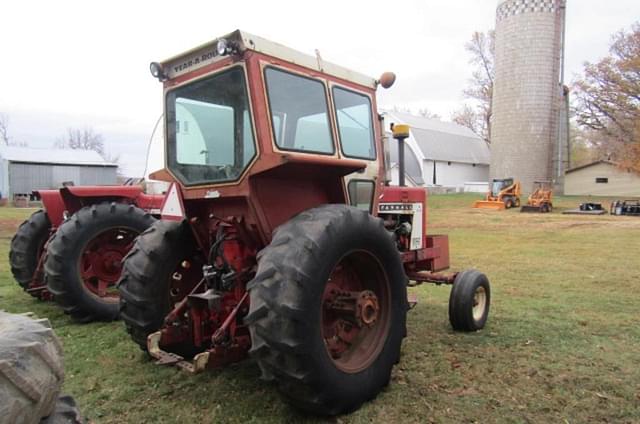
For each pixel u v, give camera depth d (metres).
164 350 3.02
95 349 3.76
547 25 26.67
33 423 1.46
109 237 4.88
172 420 2.61
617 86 28.84
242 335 2.82
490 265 7.69
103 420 2.62
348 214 2.69
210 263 3.03
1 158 29.86
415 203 4.58
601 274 6.84
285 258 2.42
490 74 42.09
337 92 3.24
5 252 8.91
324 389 2.44
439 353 3.59
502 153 28.47
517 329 4.18
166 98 3.22
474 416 2.64
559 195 28.84
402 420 2.60
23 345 1.46
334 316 2.85
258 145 2.65
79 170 31.73
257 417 2.62
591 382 3.06
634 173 29.25
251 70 2.64
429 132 33.84
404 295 3.03
